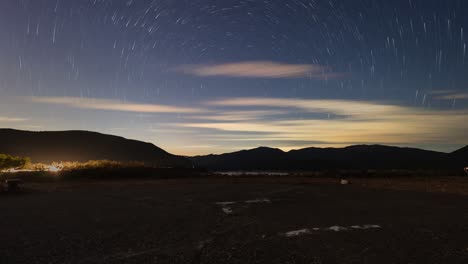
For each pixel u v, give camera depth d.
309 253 6.68
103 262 6.19
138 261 6.23
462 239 7.72
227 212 11.19
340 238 7.80
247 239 7.71
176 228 8.84
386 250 6.89
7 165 29.22
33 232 8.41
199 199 14.41
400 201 13.72
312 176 30.38
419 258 6.40
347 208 11.97
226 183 22.69
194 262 6.17
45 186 20.20
